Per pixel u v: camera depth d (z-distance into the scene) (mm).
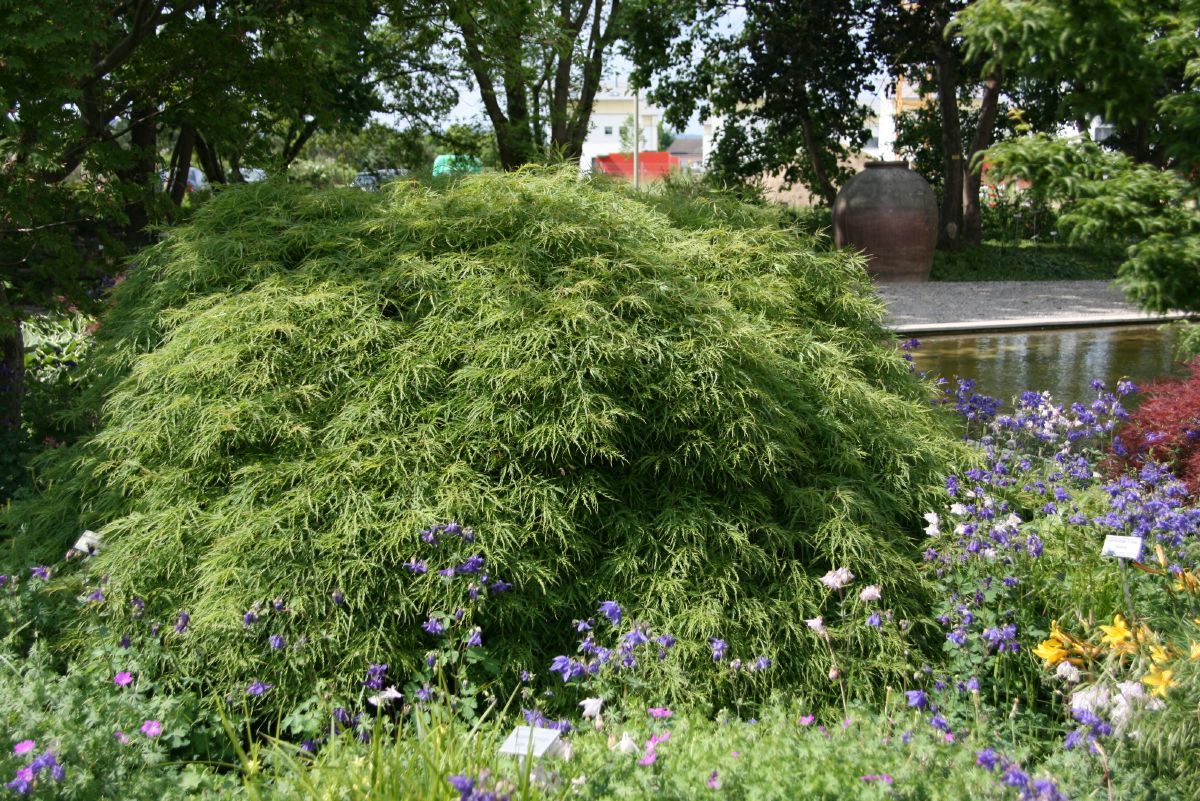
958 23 3416
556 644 3785
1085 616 3887
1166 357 10859
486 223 4527
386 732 3281
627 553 3854
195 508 3893
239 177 14789
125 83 8422
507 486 3848
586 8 18422
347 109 15727
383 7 10664
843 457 4430
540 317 4066
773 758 2760
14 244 6812
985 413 6121
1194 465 5488
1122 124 3541
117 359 4609
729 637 3709
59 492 4621
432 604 3602
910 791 2533
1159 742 2930
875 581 4004
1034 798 2453
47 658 3580
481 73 14727
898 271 18359
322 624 3561
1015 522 3984
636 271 4285
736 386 4109
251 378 4016
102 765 2855
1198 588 3818
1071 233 3438
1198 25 3264
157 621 3674
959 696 3586
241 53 8352
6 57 6156
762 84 21219
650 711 3277
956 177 20734
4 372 6520
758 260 5418
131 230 9117
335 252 4648
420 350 4117
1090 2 3182
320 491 3758
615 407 3869
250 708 3496
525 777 2535
